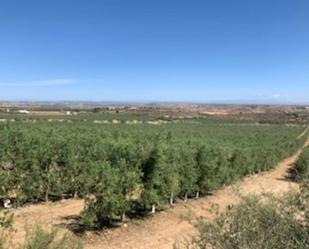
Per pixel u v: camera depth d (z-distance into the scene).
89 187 13.38
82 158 18.50
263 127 89.94
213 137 50.38
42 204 17.03
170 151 18.70
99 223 14.01
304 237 4.54
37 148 17.70
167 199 18.00
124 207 14.32
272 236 4.56
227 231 4.76
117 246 12.37
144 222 14.97
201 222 5.00
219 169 22.55
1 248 7.56
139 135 39.56
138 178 15.01
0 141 17.33
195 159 20.70
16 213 15.09
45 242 6.55
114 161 16.19
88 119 83.88
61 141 20.50
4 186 15.92
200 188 20.73
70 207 16.66
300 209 4.80
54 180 17.50
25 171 16.66
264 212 4.73
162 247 12.49
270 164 36.34
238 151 28.59
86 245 12.05
